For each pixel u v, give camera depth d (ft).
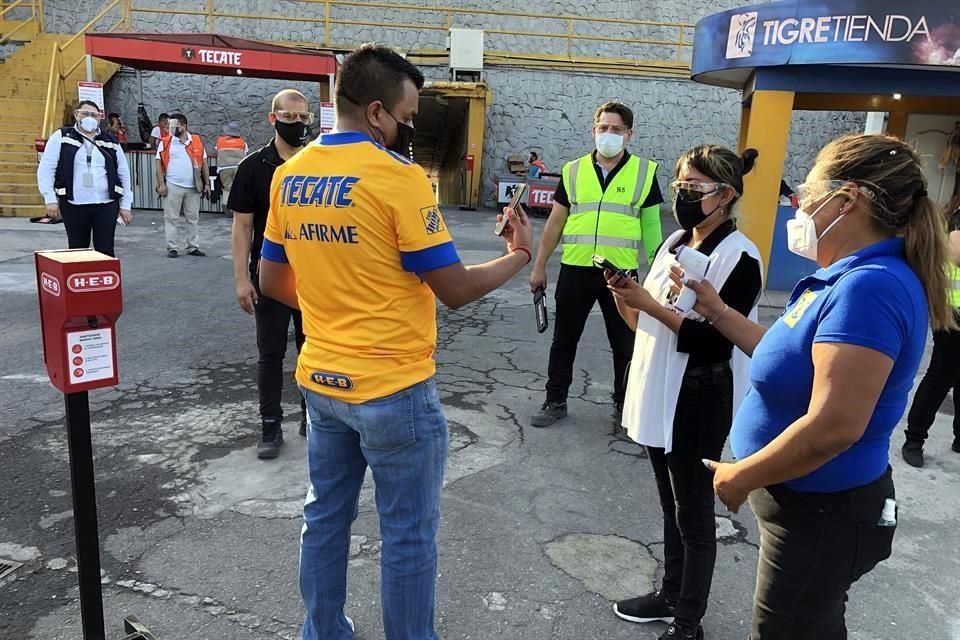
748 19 26.68
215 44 46.73
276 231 7.29
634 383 8.30
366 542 10.23
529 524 10.88
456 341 20.83
